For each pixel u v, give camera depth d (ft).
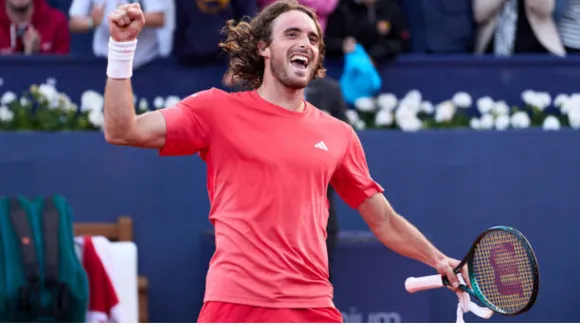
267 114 38.93
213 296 37.50
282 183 37.93
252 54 41.29
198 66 81.41
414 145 76.33
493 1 84.99
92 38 91.71
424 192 76.38
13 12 82.33
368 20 82.58
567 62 84.28
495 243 41.06
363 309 70.44
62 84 80.94
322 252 38.45
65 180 74.18
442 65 83.82
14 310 60.70
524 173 77.15
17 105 77.25
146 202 74.74
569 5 86.22
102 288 64.18
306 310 37.58
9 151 73.77
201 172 75.25
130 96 36.86
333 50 81.66
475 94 84.07
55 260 61.36
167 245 74.84
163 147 38.42
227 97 39.22
